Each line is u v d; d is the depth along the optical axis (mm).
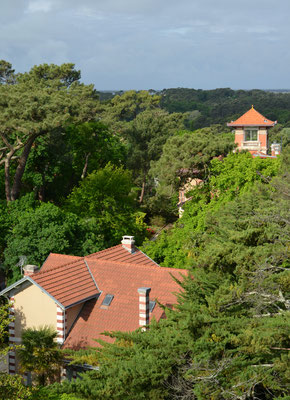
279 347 20484
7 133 54062
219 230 28969
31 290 29219
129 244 36094
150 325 23062
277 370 19891
